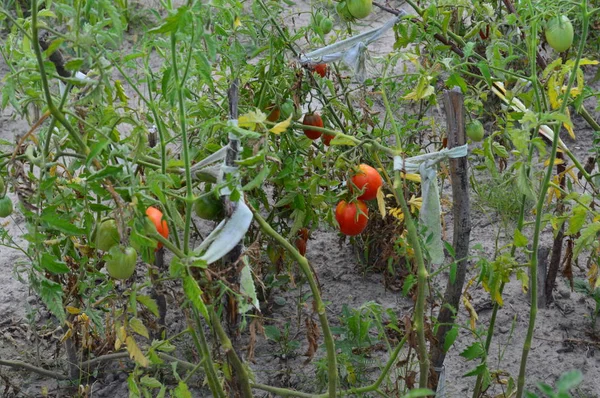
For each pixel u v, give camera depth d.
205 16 1.96
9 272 4.42
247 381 2.53
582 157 5.45
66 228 2.17
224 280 2.23
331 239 4.68
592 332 3.88
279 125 2.08
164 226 2.32
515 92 3.01
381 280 4.29
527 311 4.06
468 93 4.41
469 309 2.87
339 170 3.18
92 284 2.74
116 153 2.09
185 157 2.05
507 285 4.29
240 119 2.09
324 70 3.41
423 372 2.58
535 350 3.80
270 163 2.94
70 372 3.59
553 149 2.54
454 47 3.33
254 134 2.04
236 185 2.13
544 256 3.99
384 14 7.30
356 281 4.30
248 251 2.31
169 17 1.78
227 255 2.47
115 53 2.46
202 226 4.67
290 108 3.11
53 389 3.59
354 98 3.58
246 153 2.95
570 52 4.86
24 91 2.60
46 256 2.19
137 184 2.16
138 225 2.07
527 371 3.67
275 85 3.19
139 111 2.75
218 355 2.80
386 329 3.81
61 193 2.32
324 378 3.39
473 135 3.20
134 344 2.32
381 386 3.41
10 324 4.03
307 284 4.30
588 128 5.84
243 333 3.86
